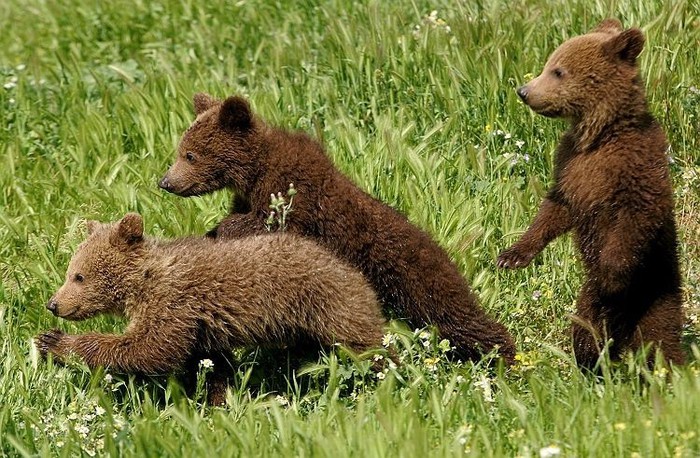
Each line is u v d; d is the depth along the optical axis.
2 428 10.04
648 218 10.98
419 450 8.84
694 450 8.80
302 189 12.18
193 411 10.23
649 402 9.82
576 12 15.77
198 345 11.16
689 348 11.79
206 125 12.41
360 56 15.91
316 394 10.77
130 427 9.96
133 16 20.50
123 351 10.97
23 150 16.14
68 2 21.73
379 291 12.25
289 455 9.15
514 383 10.73
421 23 16.95
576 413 9.45
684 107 14.52
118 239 11.16
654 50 14.92
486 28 15.77
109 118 16.16
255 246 11.20
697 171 13.99
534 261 12.95
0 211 14.29
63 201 14.77
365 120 15.38
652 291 11.27
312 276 11.07
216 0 20.12
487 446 8.99
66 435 10.20
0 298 12.72
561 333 12.22
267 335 11.16
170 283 11.02
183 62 17.98
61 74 18.81
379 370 11.09
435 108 15.14
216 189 12.62
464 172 13.98
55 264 12.94
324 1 19.38
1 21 22.38
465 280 12.20
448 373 11.19
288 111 15.70
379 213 12.22
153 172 14.66
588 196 11.21
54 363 11.23
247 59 18.09
